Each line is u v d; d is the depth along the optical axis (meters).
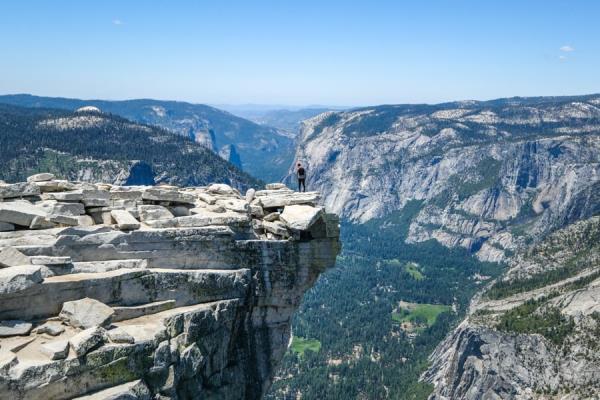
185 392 26.34
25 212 26.94
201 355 26.75
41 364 20.55
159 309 26.80
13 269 23.25
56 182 33.16
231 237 31.12
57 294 24.00
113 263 26.97
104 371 22.03
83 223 29.27
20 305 23.06
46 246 25.88
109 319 24.00
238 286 30.17
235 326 30.77
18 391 19.92
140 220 31.06
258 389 32.22
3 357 20.42
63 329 22.86
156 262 28.83
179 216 32.69
